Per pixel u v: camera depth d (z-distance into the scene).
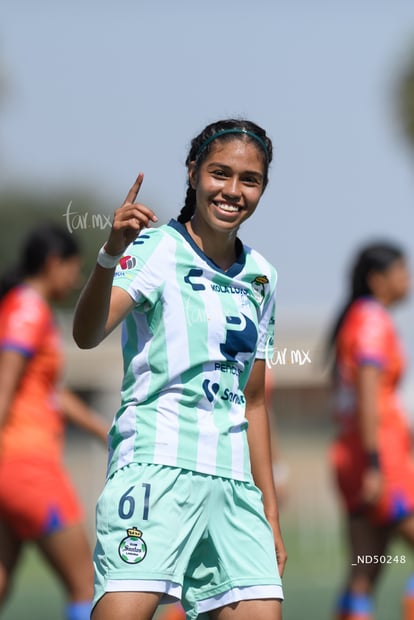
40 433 21.05
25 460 20.78
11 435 20.91
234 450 13.80
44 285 21.77
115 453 13.80
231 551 13.68
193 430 13.58
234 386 13.97
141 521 13.31
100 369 64.69
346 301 23.75
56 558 20.86
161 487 13.38
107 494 13.54
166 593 13.31
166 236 13.92
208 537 13.68
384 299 23.70
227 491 13.70
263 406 14.87
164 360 13.64
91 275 13.02
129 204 12.83
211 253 14.10
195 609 13.87
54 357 21.31
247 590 13.60
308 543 51.12
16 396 21.00
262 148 14.04
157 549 13.26
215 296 13.90
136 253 13.74
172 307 13.70
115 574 13.27
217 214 13.87
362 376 22.69
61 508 20.78
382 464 22.62
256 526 13.88
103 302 13.02
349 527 23.11
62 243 21.64
